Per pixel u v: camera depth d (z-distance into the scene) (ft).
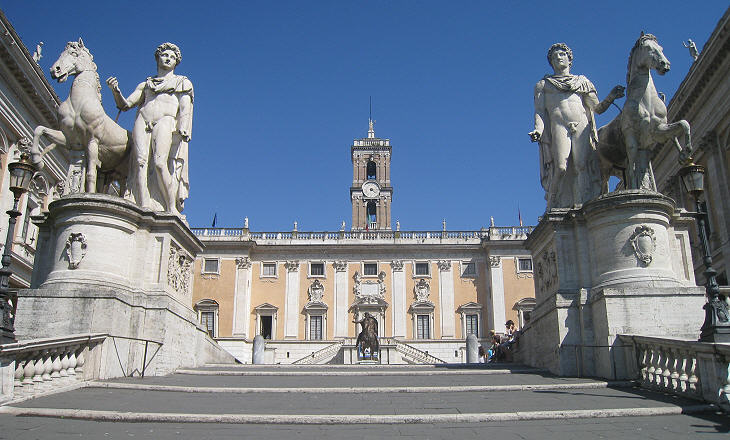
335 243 162.91
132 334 34.32
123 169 40.65
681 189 81.05
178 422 20.48
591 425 19.86
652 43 35.09
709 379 23.17
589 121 41.09
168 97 40.88
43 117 83.61
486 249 161.48
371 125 259.60
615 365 30.89
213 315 156.25
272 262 163.12
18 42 71.77
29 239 79.82
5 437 17.84
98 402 23.80
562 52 41.63
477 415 20.75
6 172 74.79
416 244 162.30
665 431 18.81
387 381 31.17
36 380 25.55
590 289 34.94
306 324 157.58
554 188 40.42
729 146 73.72
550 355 36.32
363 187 238.07
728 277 71.61
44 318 31.22
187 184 42.19
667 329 31.30
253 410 22.17
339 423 20.29
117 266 34.83
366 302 158.10
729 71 70.69
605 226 34.91
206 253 160.97
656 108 35.47
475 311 158.20
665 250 34.01
